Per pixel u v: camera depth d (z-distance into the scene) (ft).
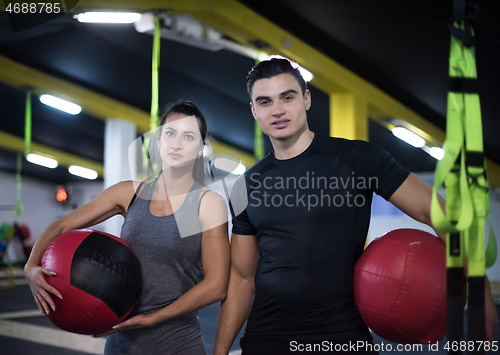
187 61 20.36
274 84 4.36
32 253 4.41
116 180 25.22
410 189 4.12
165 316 4.27
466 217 2.83
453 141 2.93
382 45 16.02
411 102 21.24
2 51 20.02
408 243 3.89
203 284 4.48
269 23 13.92
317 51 15.99
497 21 13.44
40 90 22.31
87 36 18.53
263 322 4.49
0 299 22.56
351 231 4.27
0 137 34.73
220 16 12.26
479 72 16.80
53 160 39.52
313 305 4.21
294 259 4.30
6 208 46.16
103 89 24.40
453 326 2.95
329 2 13.34
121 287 4.10
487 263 3.05
